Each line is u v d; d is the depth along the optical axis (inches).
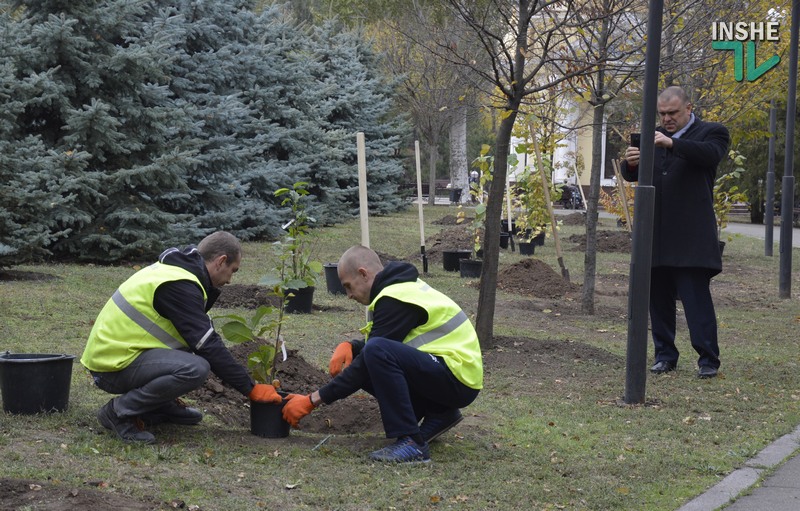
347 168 1000.2
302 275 326.6
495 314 453.7
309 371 273.7
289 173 836.0
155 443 205.6
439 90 1302.9
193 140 603.5
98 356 203.6
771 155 866.8
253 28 853.2
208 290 212.5
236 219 722.2
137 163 579.2
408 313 209.3
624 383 310.5
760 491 204.2
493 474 203.6
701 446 239.0
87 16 561.6
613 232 946.1
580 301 522.6
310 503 176.7
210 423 228.4
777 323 469.4
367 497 182.1
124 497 167.3
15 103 530.0
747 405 285.1
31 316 358.9
